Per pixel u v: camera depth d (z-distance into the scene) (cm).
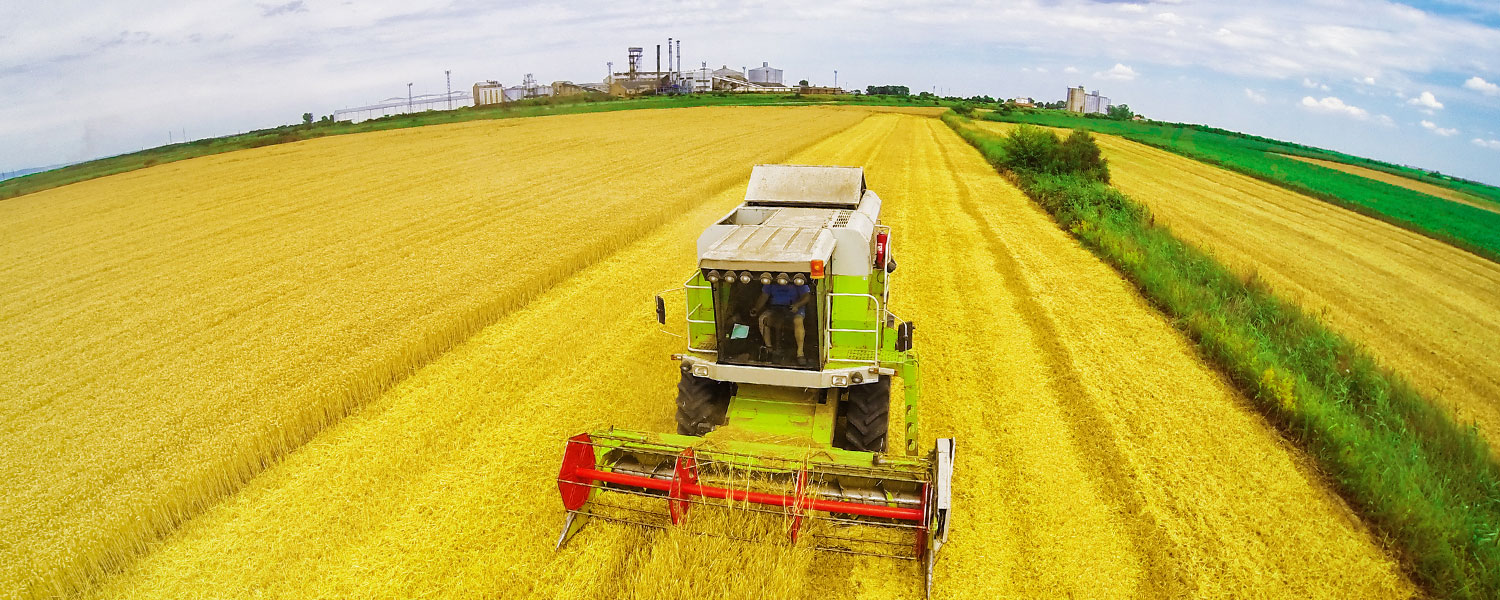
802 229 701
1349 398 1055
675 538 605
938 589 599
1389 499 717
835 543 646
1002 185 2905
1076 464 798
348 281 1520
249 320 1301
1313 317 1425
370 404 945
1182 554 650
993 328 1230
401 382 1015
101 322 1340
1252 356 1048
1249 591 609
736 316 660
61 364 1135
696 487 620
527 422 879
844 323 695
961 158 3825
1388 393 1070
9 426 914
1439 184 4841
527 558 625
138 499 727
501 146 4125
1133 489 748
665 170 3083
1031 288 1466
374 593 590
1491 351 1495
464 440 838
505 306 1305
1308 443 852
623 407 912
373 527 678
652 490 635
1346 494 759
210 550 656
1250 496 748
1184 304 1313
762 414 698
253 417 895
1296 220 2844
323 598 587
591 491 671
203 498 725
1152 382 1023
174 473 775
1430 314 1731
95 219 2442
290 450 834
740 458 620
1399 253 2395
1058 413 920
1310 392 962
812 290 638
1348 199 3403
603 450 650
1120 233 1855
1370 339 1502
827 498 604
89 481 775
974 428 875
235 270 1669
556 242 1780
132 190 3070
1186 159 4831
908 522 589
